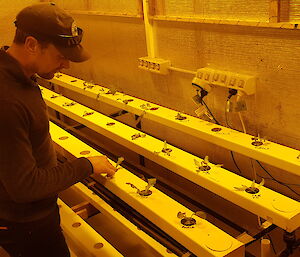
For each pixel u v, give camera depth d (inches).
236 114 75.0
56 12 43.1
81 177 51.4
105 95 94.3
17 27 43.6
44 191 45.9
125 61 101.6
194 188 92.7
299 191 68.9
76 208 80.5
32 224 52.6
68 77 113.3
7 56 43.6
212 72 73.6
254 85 68.6
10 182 43.1
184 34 80.0
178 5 79.4
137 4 89.0
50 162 51.7
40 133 47.7
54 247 57.1
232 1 67.7
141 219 65.4
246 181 58.6
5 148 41.8
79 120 88.4
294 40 59.9
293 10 58.9
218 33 72.3
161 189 88.4
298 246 67.2
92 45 113.9
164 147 70.1
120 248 85.7
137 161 105.9
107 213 68.5
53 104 97.3
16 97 42.6
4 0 129.3
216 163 85.0
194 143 89.0
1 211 50.9
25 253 54.8
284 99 65.1
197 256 48.9
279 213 51.4
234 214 84.4
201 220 52.4
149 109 83.1
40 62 44.6
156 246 59.1
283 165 59.6
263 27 63.5
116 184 62.4
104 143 117.5
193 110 85.5
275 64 64.3
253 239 58.2
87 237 68.4
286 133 67.2
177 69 83.7
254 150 62.9
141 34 92.0
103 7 102.3
